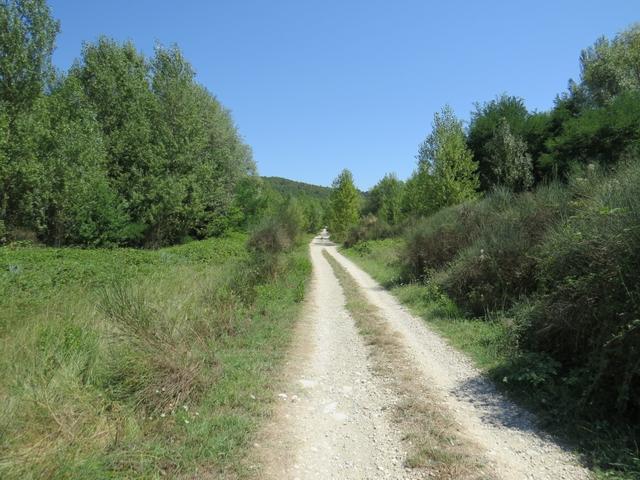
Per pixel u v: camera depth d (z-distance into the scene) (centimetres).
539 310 608
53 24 2216
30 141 2127
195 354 588
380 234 4141
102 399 469
